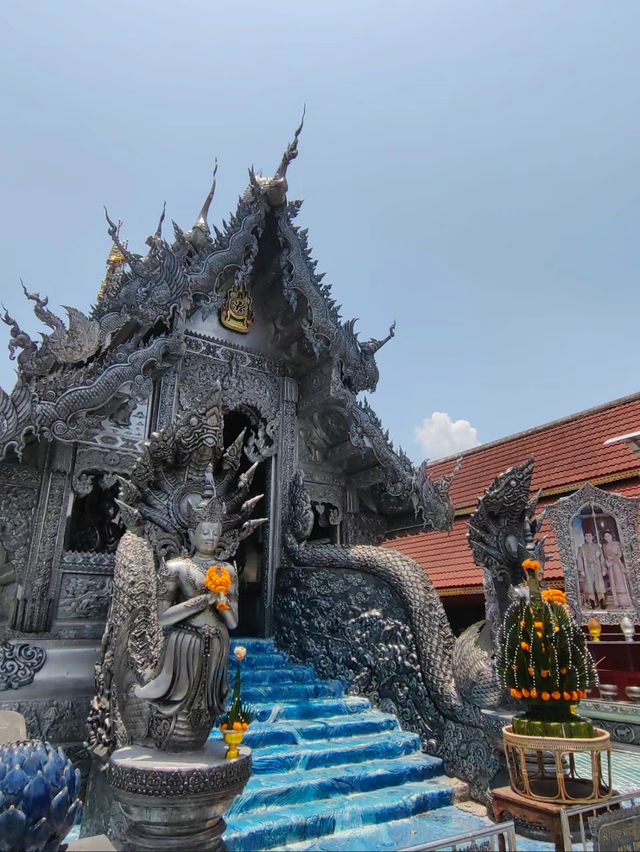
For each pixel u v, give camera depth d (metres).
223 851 4.04
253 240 8.69
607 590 9.79
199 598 4.32
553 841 4.60
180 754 4.16
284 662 8.37
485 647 6.67
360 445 9.05
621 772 7.20
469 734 6.26
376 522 10.73
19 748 4.45
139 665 4.68
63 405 6.41
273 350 10.08
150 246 7.62
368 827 5.23
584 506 10.23
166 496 5.22
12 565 6.71
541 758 5.42
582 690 5.34
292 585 8.91
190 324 9.21
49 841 4.15
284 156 8.84
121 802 3.96
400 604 7.55
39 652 6.46
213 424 5.29
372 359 9.81
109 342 7.27
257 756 5.72
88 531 8.58
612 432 14.19
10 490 6.89
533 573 6.00
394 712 7.21
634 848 4.29
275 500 9.50
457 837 3.83
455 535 16.47
